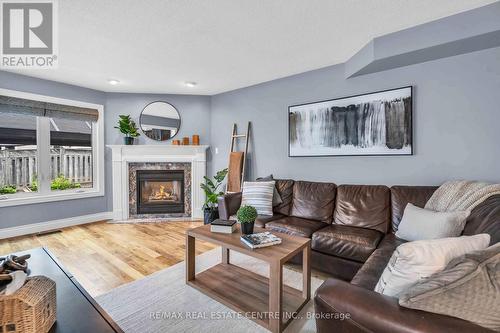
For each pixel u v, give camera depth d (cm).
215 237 194
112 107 429
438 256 91
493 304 76
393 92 266
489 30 189
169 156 439
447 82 238
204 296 195
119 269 241
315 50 271
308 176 339
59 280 137
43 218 363
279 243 181
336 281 105
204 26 222
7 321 91
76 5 190
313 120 329
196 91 435
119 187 424
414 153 257
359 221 250
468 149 230
